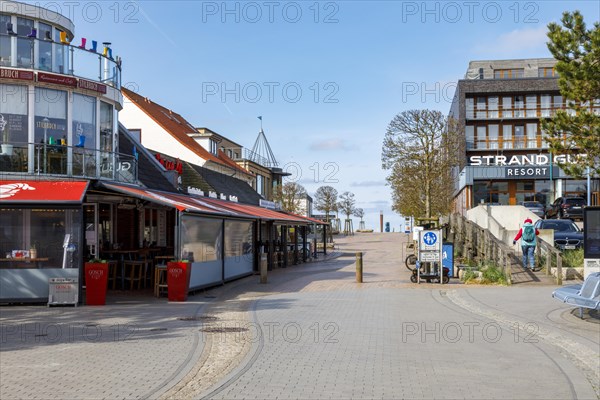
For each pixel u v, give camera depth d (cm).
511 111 5953
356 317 1288
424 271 2036
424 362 855
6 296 1515
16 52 1864
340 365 834
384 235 7975
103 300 1538
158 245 2564
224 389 710
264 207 3775
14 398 670
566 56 2080
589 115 2062
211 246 2000
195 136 4778
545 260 2152
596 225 1525
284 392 698
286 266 3216
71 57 1947
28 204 1518
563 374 788
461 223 2895
